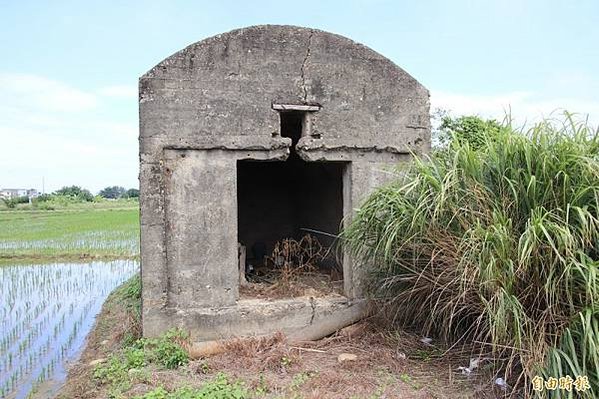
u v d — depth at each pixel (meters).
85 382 5.75
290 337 6.64
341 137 6.88
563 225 4.46
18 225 30.45
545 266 4.45
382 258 5.78
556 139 4.88
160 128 6.32
